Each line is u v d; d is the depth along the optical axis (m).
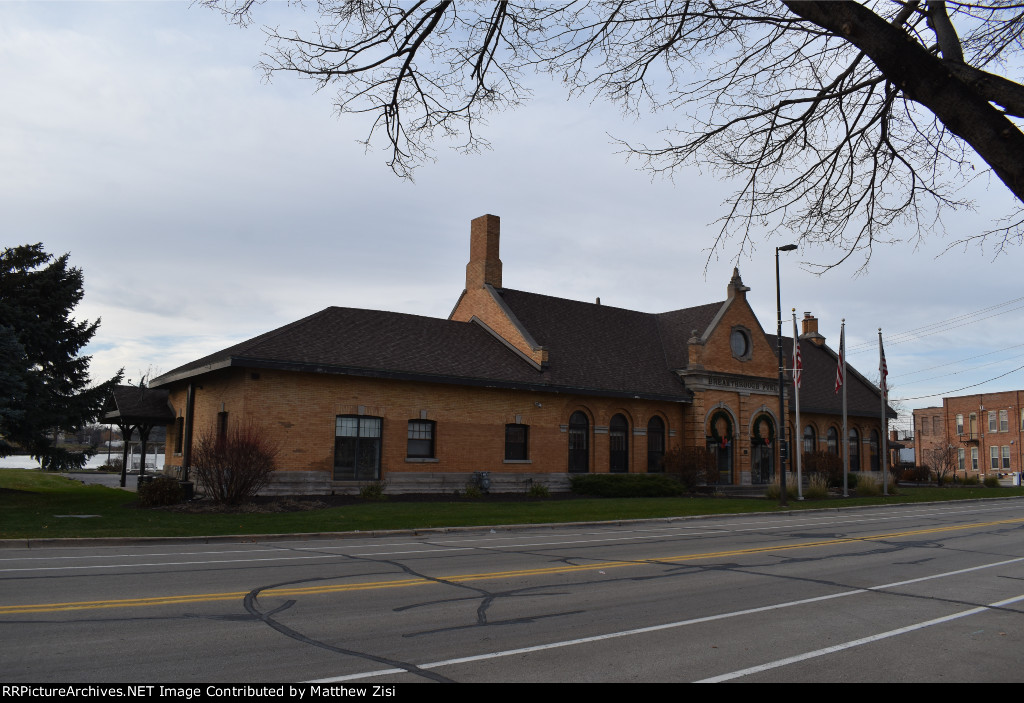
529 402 32.16
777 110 7.84
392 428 28.09
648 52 7.78
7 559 12.59
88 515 19.17
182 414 31.66
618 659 7.07
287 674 6.35
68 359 29.52
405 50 7.58
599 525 21.47
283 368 25.11
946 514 28.08
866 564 14.09
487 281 37.31
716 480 35.34
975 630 8.70
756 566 13.48
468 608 9.20
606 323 40.31
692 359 37.78
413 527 18.62
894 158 7.87
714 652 7.43
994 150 5.39
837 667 7.02
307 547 15.25
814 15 6.12
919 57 5.65
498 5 7.54
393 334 30.97
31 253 29.69
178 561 12.73
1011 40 6.50
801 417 44.88
